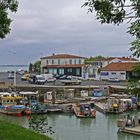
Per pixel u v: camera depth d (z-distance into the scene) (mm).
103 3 11953
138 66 14125
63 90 96500
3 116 72938
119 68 122188
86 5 12188
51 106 77562
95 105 85812
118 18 12016
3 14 24047
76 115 72812
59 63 143625
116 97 90688
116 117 73125
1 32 24734
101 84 108125
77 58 143250
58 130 56750
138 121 58344
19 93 90000
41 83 111938
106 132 56031
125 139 51375
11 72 146250
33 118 29406
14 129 24516
